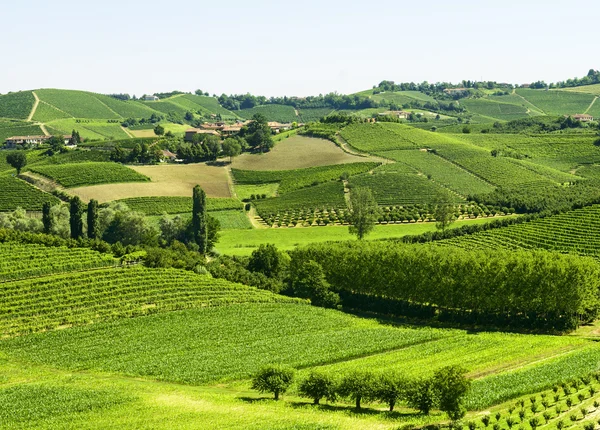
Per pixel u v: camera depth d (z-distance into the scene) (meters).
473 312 117.12
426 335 103.12
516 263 114.25
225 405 72.44
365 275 131.38
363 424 65.06
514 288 113.19
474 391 74.12
